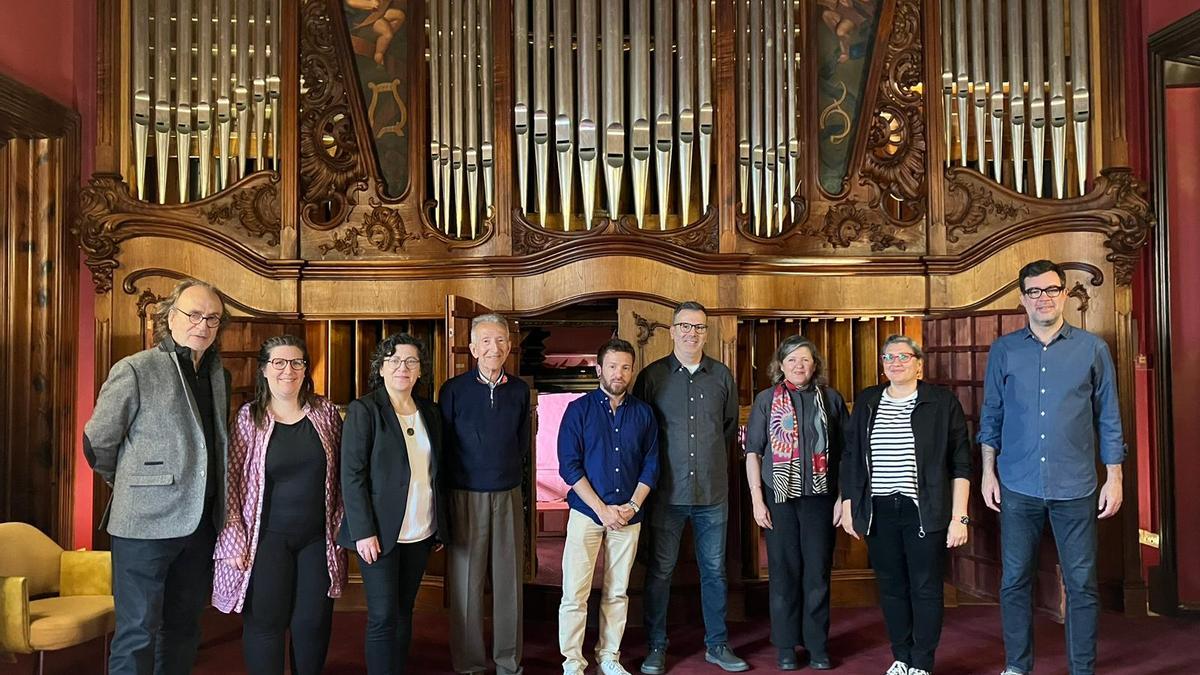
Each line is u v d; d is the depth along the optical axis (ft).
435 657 12.66
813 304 15.47
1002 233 15.30
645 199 15.44
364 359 16.62
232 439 9.47
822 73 16.26
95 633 10.56
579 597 11.22
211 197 15.46
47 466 15.06
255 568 9.22
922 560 10.89
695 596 14.74
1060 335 10.92
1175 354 15.31
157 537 8.74
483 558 10.94
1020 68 15.56
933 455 10.89
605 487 11.14
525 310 15.20
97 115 15.44
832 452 11.87
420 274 15.44
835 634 13.61
